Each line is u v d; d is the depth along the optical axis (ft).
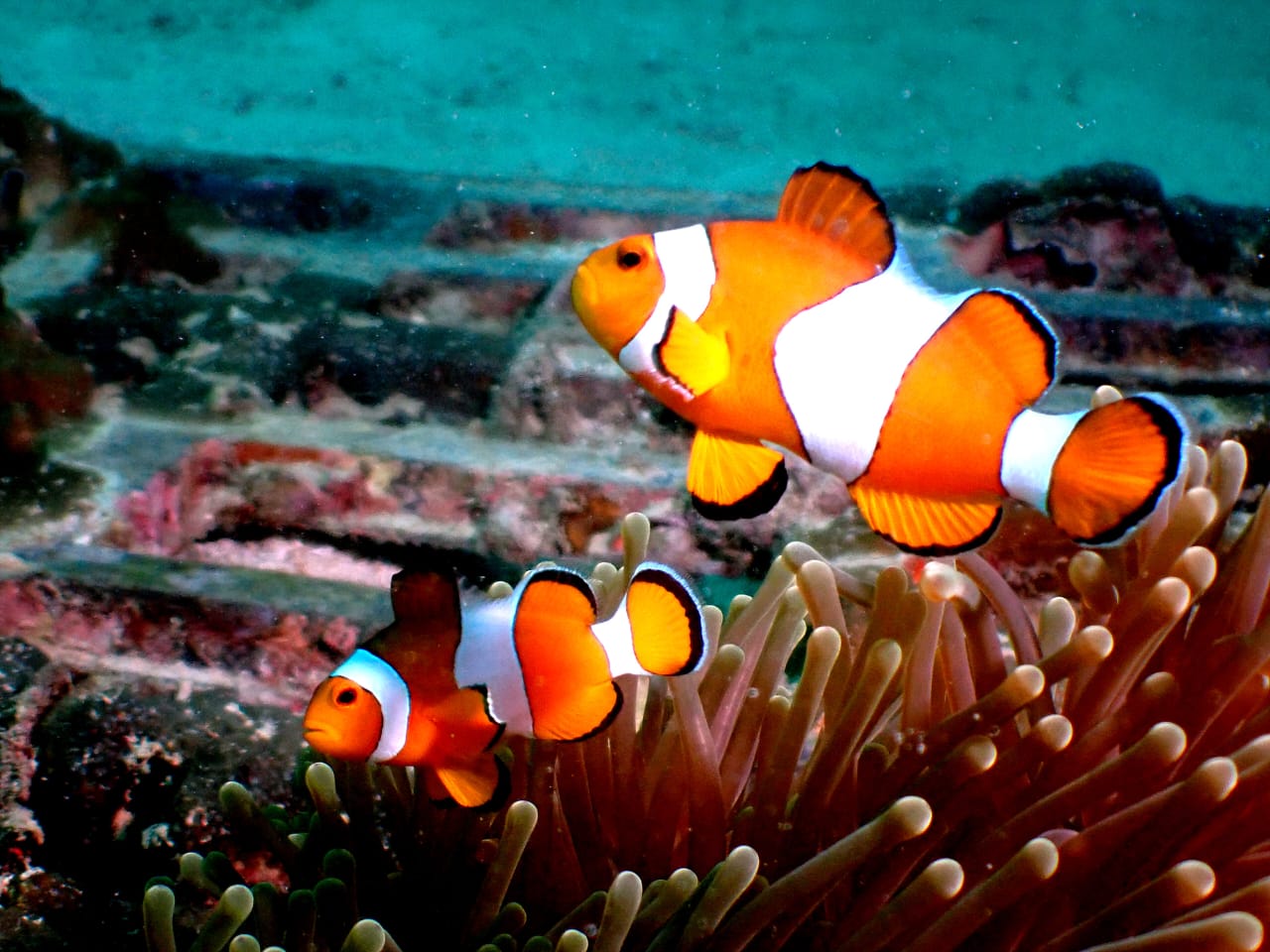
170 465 2.20
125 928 1.79
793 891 1.48
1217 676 1.54
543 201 3.01
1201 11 5.82
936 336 1.38
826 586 1.61
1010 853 1.51
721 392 1.42
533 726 1.49
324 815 1.60
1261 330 2.62
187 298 2.66
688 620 1.47
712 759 1.57
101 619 1.94
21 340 2.29
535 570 1.47
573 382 2.40
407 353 2.47
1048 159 4.36
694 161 4.00
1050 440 1.38
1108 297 2.82
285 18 5.04
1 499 2.09
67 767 1.84
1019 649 1.62
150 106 4.17
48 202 2.93
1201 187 4.28
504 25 5.12
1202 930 1.41
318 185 3.03
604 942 1.48
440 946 1.58
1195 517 1.56
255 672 1.93
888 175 4.04
